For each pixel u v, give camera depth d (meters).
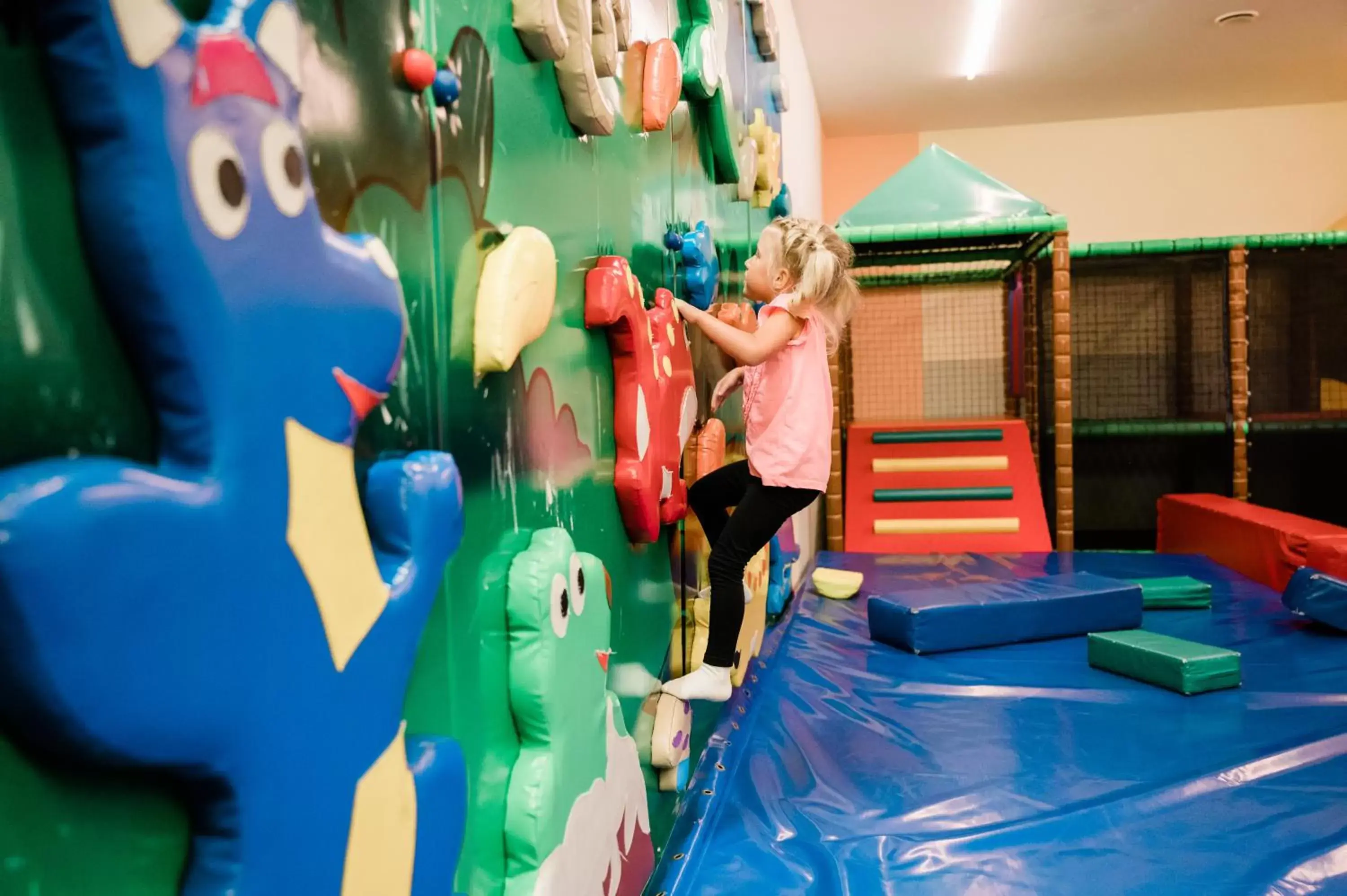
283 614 0.51
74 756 0.39
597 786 1.08
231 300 0.47
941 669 2.52
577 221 1.17
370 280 0.61
